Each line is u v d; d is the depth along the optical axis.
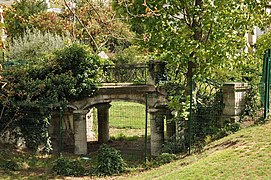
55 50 16.67
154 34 13.41
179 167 11.09
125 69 16.23
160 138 15.81
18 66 16.33
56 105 15.38
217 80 14.09
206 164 9.35
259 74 14.53
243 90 13.82
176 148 13.86
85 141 16.36
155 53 15.01
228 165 8.76
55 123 16.78
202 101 14.24
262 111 13.64
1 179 12.16
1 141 15.10
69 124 17.27
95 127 22.92
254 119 13.35
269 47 13.92
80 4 19.59
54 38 23.52
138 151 16.55
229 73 14.70
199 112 14.05
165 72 15.63
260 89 13.85
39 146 15.51
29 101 15.07
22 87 15.45
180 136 14.16
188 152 12.97
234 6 12.84
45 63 16.17
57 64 16.11
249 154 9.17
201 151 12.08
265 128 11.23
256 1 13.15
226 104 13.73
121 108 25.64
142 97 15.77
